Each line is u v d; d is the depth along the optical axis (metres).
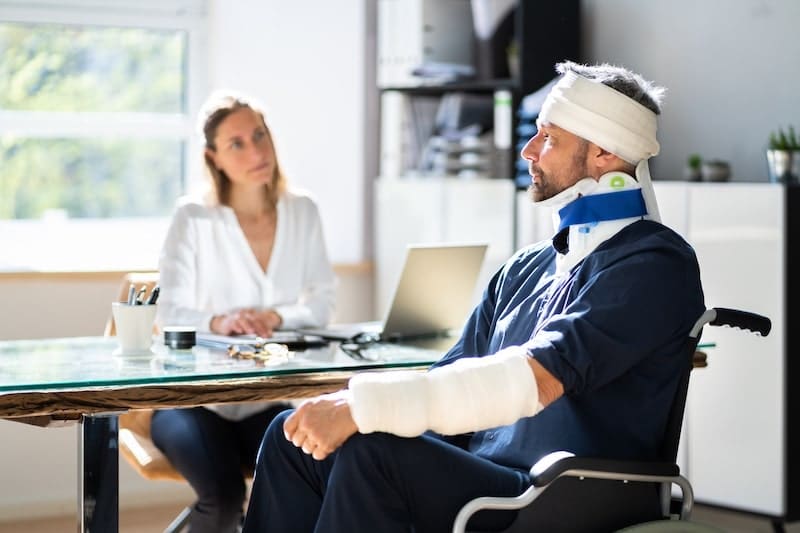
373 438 2.50
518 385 2.46
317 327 3.85
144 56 5.64
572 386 2.52
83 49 5.55
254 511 2.80
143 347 3.18
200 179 5.72
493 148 5.49
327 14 5.71
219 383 2.84
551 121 2.84
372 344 3.48
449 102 5.59
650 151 2.83
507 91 5.37
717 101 5.08
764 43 4.87
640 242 2.68
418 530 2.60
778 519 4.43
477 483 2.57
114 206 5.66
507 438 2.76
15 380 2.73
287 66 5.67
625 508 2.60
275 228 4.07
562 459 2.46
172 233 3.93
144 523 4.91
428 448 2.54
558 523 2.56
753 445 4.48
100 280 5.18
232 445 3.74
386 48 5.56
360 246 5.86
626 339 2.54
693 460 4.65
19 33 5.45
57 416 2.79
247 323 3.62
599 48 5.64
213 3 5.60
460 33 5.60
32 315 5.11
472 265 3.70
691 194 4.62
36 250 5.49
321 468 2.75
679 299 2.61
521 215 5.10
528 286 2.93
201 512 3.57
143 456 3.66
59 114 5.53
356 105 5.79
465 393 2.46
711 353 4.59
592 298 2.59
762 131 4.89
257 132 3.96
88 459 2.79
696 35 5.16
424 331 3.66
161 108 5.70
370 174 5.88
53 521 4.99
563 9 5.41
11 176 5.48
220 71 5.60
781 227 4.37
